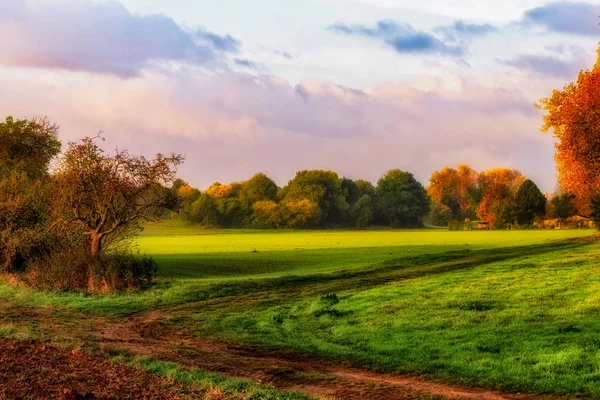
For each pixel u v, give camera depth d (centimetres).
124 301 2741
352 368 1566
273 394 1200
